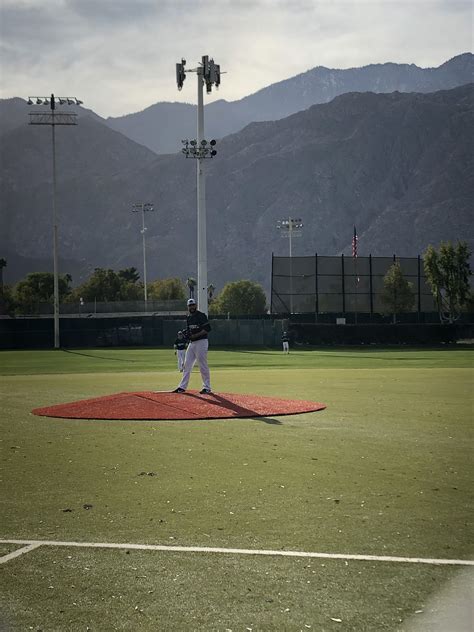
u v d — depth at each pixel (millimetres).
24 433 12609
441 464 9938
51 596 5457
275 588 5566
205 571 5914
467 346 57438
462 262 73062
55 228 57719
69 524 7215
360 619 5039
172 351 51656
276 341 58312
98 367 34344
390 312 72250
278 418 14312
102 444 11508
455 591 5492
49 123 57750
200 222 46938
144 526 7125
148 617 5094
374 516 7410
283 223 102812
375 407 16141
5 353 49844
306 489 8555
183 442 11633
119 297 135375
